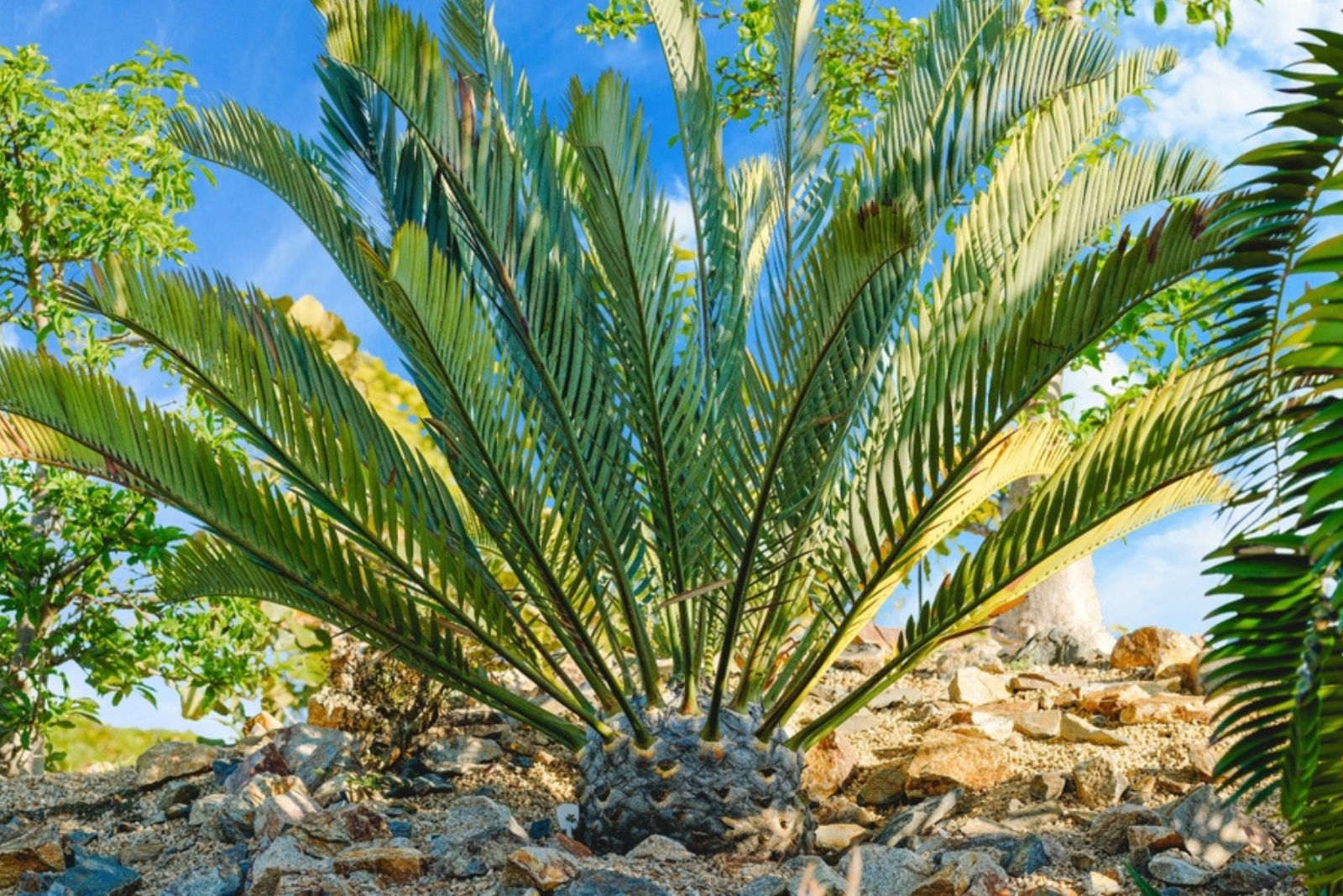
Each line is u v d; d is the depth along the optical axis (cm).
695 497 395
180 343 354
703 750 390
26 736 614
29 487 641
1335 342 178
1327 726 201
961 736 484
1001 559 371
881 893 332
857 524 427
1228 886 325
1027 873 350
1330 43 186
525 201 416
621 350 387
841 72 750
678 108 430
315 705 541
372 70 349
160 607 657
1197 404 328
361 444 403
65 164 611
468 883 367
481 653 582
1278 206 203
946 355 375
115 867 407
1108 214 408
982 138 401
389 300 339
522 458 373
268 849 394
